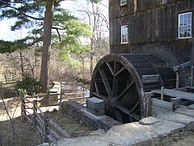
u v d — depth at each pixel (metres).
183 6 8.96
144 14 10.94
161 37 9.99
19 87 15.44
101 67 10.91
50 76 23.56
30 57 23.94
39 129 8.70
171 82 8.92
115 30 13.22
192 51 8.55
